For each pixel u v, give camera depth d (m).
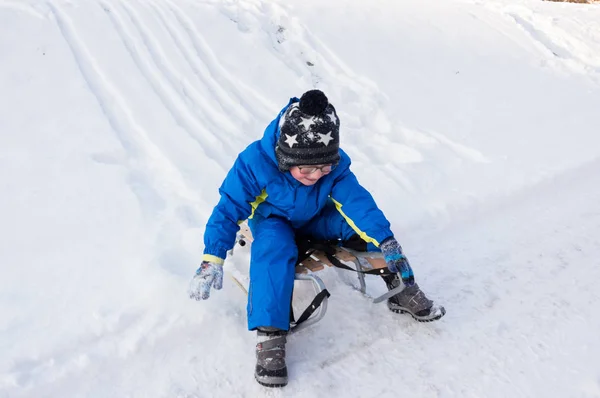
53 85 4.11
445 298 2.75
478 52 5.34
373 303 2.68
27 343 2.31
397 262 2.33
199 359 2.37
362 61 4.90
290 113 2.14
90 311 2.47
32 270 2.70
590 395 2.24
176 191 3.31
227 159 3.62
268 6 5.45
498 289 2.81
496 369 2.37
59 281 2.64
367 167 3.65
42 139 3.62
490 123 4.28
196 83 4.33
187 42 4.75
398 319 2.61
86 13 4.93
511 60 5.29
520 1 6.70
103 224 3.00
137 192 3.26
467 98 4.61
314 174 2.20
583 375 2.32
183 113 4.02
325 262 2.46
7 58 4.30
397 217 3.18
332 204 2.55
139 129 3.82
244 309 2.57
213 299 2.57
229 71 4.53
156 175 3.45
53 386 2.20
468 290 2.80
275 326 2.19
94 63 4.39
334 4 5.73
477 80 4.90
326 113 2.12
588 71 5.25
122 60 4.45
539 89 4.85
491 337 2.53
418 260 2.98
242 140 3.84
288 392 2.25
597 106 4.61
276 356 2.23
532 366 2.38
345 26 5.36
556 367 2.37
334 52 4.95
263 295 2.21
